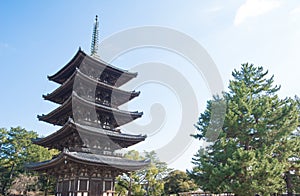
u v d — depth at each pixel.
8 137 61.28
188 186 48.47
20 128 62.56
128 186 39.94
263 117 30.33
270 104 31.30
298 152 31.92
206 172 27.62
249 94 31.67
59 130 25.06
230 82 32.84
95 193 23.88
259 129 28.34
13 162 58.97
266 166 23.83
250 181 24.19
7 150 59.84
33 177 57.41
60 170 25.78
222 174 24.61
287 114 31.02
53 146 29.83
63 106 26.31
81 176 23.64
